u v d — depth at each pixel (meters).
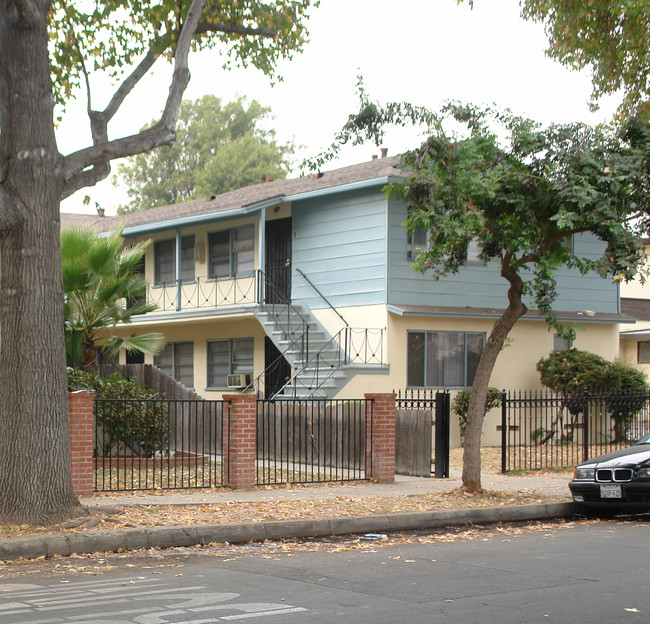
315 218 24.61
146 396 17.48
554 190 13.52
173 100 12.38
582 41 18.44
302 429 19.03
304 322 23.77
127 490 13.89
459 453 21.48
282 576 8.48
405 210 22.84
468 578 8.34
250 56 15.65
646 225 14.38
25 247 10.73
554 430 22.91
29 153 10.71
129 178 62.28
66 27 14.77
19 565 9.20
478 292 24.05
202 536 10.71
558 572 8.64
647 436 14.51
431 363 23.12
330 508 12.59
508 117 13.92
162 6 14.67
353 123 13.84
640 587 7.89
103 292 19.42
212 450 20.62
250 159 56.72
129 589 7.80
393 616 6.73
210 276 27.45
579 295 26.11
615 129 14.44
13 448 10.68
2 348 10.85
